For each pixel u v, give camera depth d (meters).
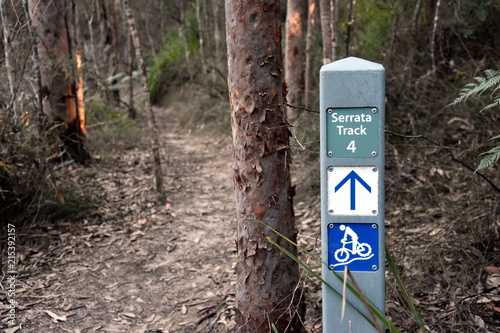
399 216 4.19
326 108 1.90
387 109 5.35
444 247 3.39
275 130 2.40
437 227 3.78
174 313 3.34
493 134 4.16
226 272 3.91
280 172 2.44
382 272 1.94
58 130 6.56
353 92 1.88
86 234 4.59
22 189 4.50
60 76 6.59
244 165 2.43
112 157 7.64
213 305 3.40
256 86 2.36
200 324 3.19
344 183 1.93
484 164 2.46
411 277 3.18
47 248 4.27
